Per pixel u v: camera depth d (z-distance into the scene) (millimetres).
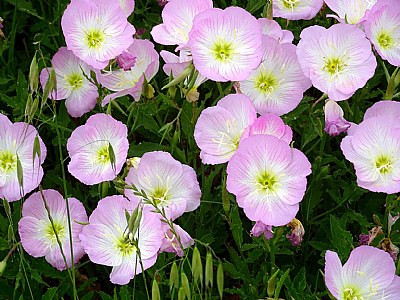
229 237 729
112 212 624
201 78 678
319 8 750
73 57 741
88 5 694
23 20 860
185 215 708
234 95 632
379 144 642
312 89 786
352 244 659
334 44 670
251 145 606
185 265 658
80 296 701
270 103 685
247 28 651
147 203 621
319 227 728
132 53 704
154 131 719
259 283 669
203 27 648
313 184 701
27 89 748
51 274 676
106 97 695
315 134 702
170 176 642
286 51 675
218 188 695
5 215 721
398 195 689
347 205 714
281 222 610
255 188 617
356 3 725
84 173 644
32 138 660
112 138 646
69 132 759
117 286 714
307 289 665
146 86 676
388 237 650
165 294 668
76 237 652
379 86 813
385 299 605
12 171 664
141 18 857
